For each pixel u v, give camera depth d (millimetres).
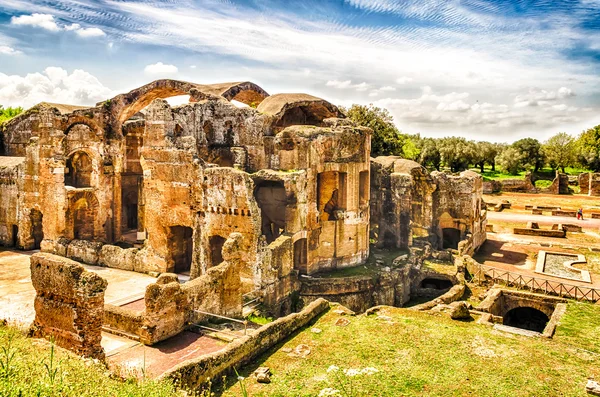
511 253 47562
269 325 22047
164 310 22453
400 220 44344
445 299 31109
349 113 62656
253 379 18797
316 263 37469
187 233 37438
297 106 42500
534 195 91375
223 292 26078
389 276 36125
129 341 22406
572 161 110312
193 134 38250
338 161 38062
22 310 26859
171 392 14664
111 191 43156
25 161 41938
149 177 35906
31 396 10945
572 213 70188
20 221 42656
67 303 18391
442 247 47500
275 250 31781
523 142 118000
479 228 50031
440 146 114688
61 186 39750
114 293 31031
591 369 19891
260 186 38906
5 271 35500
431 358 20656
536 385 18453
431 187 45531
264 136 38188
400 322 25016
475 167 129000
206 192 32938
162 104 35094
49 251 40594
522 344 22359
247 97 54469
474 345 22109
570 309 27797
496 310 29984
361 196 40938
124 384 14188
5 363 12953
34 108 45562
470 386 18250
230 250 26516
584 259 44031
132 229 51844
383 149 61688
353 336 23047
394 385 18234
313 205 36500
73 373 13469
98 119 41844
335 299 34594
